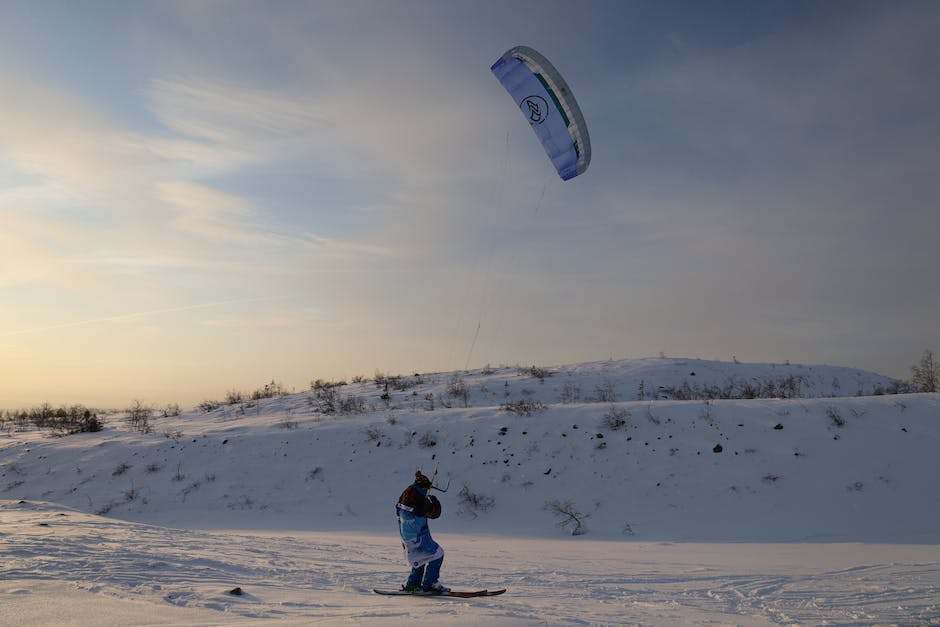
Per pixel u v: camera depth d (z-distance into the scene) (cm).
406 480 2373
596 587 948
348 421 2866
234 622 534
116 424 3522
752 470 2089
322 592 797
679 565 1179
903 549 1448
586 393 3450
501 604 760
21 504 1769
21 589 627
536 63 1691
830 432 2186
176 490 2411
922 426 2134
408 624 527
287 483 2409
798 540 1688
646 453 2269
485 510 2138
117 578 740
